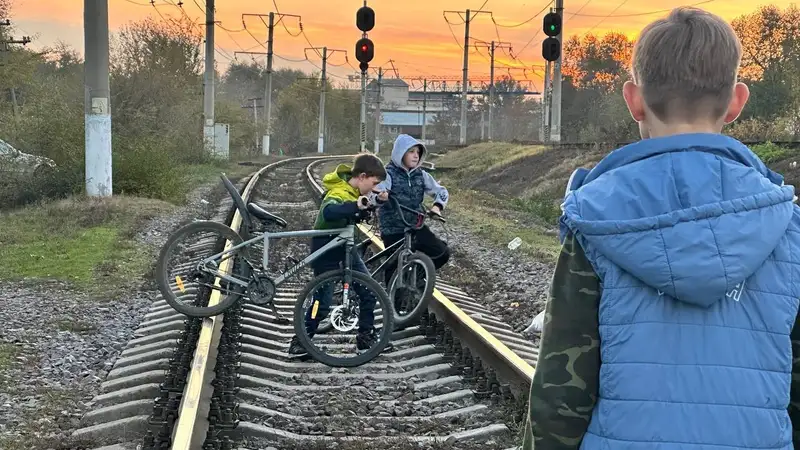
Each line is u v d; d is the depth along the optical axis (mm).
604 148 25234
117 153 19484
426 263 7418
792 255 1906
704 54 1920
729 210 1826
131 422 5098
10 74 31609
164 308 8508
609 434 1840
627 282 1863
